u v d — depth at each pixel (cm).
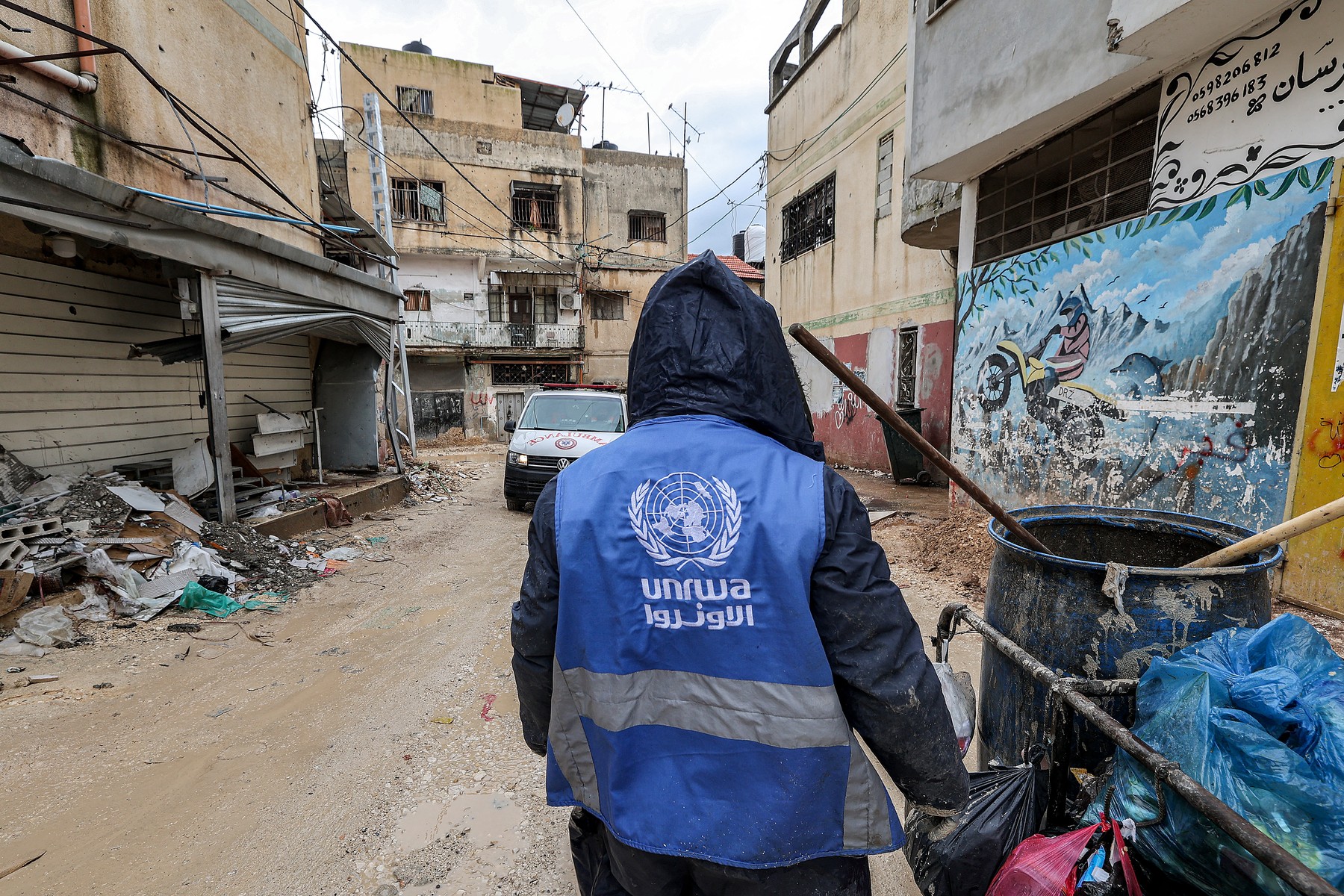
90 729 298
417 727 302
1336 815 103
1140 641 158
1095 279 534
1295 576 390
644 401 121
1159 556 215
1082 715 145
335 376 1030
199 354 622
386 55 2256
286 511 688
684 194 2673
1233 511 425
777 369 118
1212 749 118
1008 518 182
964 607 213
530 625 111
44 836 225
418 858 216
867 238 1253
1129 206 520
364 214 2258
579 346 2545
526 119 2847
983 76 600
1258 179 406
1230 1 380
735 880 104
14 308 547
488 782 259
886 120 1177
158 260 687
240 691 339
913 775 102
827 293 1420
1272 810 108
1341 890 99
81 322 607
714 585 100
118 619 422
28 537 441
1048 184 607
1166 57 446
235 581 500
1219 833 112
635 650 104
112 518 496
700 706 102
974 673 347
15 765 268
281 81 859
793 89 1565
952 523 651
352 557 621
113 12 573
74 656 372
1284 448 393
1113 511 224
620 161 2605
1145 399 489
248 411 853
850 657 97
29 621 389
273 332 712
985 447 680
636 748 105
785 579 97
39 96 500
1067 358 566
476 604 486
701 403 114
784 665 98
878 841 103
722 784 101
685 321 115
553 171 2477
